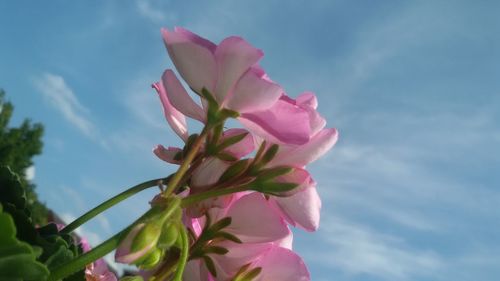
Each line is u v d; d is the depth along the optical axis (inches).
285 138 6.7
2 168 7.0
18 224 6.4
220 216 7.7
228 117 6.9
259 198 7.6
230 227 7.6
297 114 6.8
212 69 6.9
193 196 6.8
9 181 6.9
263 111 6.9
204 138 6.9
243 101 6.8
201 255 7.6
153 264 6.3
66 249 6.5
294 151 7.3
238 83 6.8
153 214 6.3
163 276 7.4
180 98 7.3
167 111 7.8
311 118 7.3
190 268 7.7
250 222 7.6
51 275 5.8
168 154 7.7
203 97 7.0
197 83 7.0
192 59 6.9
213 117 6.9
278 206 7.6
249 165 7.3
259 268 7.7
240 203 7.6
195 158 7.3
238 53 6.8
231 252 7.6
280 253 7.8
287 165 7.3
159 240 6.2
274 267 7.7
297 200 7.4
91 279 8.4
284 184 7.2
